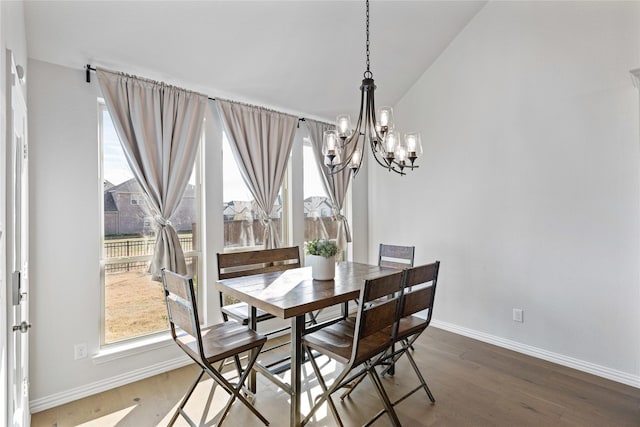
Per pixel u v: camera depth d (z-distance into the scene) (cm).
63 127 231
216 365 277
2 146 112
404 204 397
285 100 338
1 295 109
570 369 270
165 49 247
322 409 220
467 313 340
